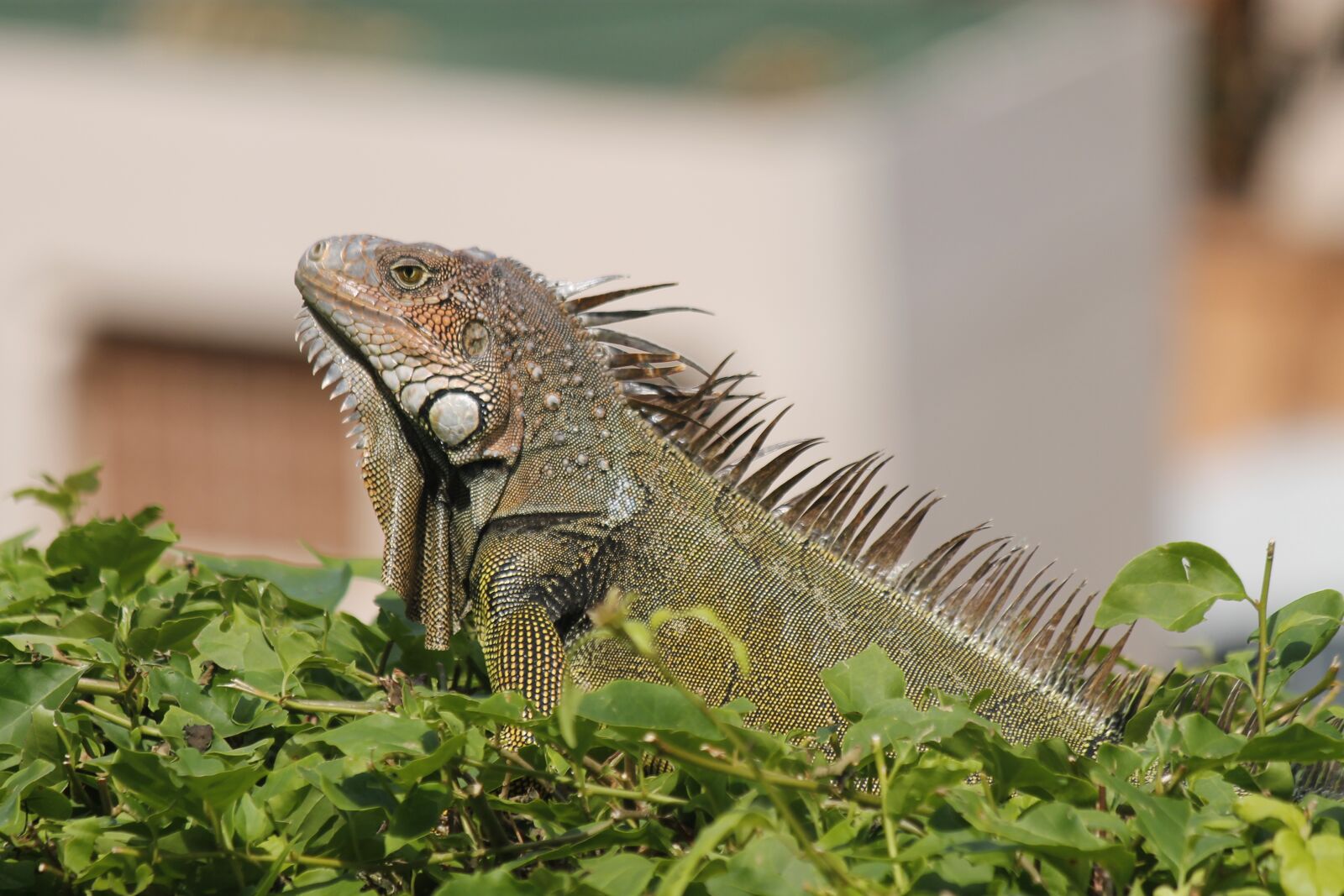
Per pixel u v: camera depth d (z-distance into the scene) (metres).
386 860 3.34
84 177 14.99
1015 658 4.66
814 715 4.57
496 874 2.97
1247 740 3.21
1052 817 2.89
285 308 15.00
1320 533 16.61
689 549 4.68
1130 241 17.31
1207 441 26.19
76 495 5.17
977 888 2.86
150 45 17.97
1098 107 16.69
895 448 14.00
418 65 17.88
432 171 14.52
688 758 2.99
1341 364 28.81
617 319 4.91
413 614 4.82
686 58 18.41
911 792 2.96
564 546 4.66
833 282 13.86
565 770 3.70
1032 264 15.82
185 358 15.34
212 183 14.96
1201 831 2.91
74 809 3.71
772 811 3.09
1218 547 17.19
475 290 4.76
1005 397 15.40
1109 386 17.00
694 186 14.09
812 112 14.95
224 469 15.34
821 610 4.66
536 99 15.05
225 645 3.84
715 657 4.60
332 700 3.97
